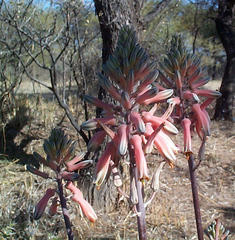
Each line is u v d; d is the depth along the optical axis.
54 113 7.22
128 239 3.33
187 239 3.30
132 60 1.67
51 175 4.55
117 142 1.67
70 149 2.02
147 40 5.55
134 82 1.78
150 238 3.32
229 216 3.71
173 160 1.67
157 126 1.74
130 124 1.76
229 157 5.32
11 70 7.23
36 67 8.58
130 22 3.85
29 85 11.20
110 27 3.72
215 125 7.14
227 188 4.36
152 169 4.77
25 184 4.12
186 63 2.12
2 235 3.17
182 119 2.16
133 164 1.78
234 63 7.46
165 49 7.06
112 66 1.71
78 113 6.55
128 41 1.70
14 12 4.65
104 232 3.50
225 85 7.52
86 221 3.63
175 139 6.03
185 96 2.12
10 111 6.53
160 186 4.41
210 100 2.10
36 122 6.51
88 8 5.00
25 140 5.85
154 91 1.66
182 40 2.24
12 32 6.19
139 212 1.85
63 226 3.52
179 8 8.55
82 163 2.04
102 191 3.91
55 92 4.06
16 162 5.08
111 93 1.75
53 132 2.01
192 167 2.31
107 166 1.73
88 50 7.03
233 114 7.66
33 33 4.54
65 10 4.64
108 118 1.74
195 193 2.34
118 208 3.95
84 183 3.95
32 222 3.50
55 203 2.04
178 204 4.01
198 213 2.35
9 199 3.87
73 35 6.11
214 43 14.16
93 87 7.35
